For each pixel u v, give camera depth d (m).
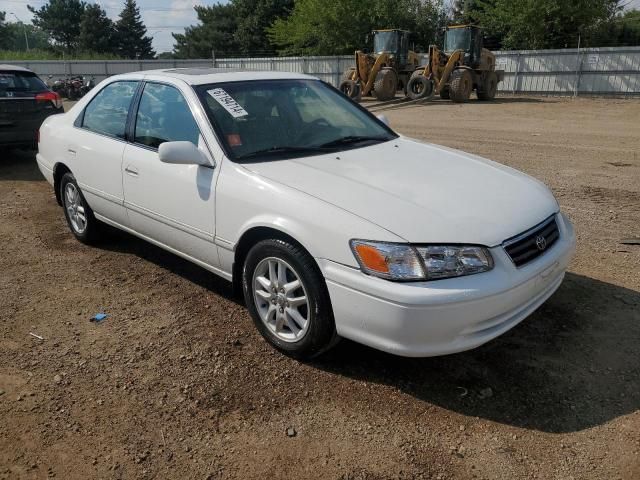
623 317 3.77
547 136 12.38
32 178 8.16
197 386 3.13
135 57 73.81
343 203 3.03
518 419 2.84
